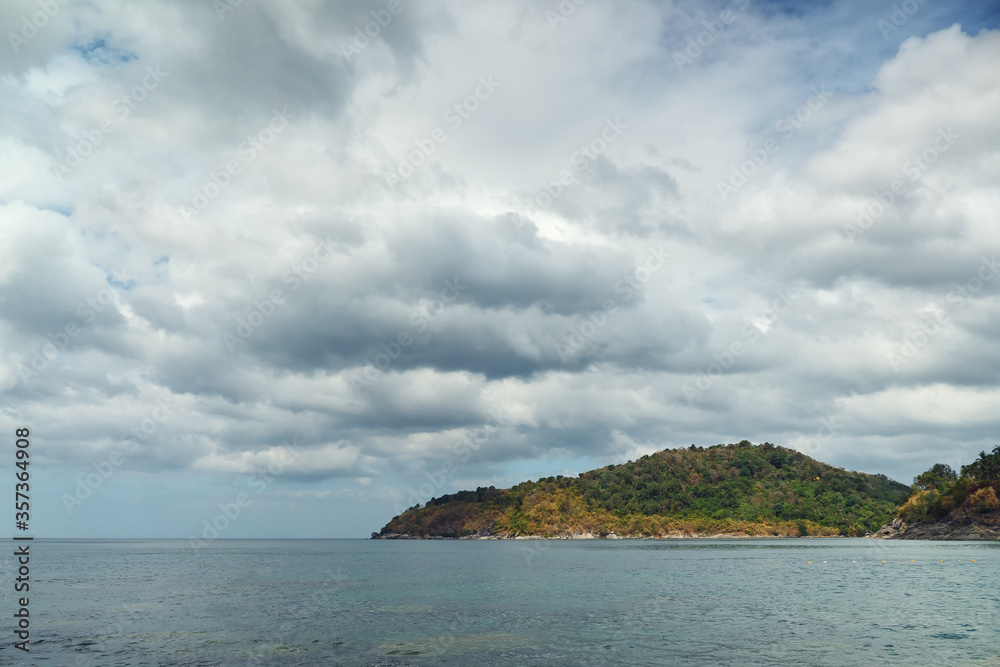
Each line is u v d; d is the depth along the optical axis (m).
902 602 54.09
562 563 117.56
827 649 35.06
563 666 31.88
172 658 34.31
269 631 42.06
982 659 32.50
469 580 81.06
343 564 122.25
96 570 106.50
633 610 50.84
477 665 32.41
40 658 34.53
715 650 35.06
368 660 33.59
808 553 143.00
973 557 113.81
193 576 91.62
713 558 129.62
